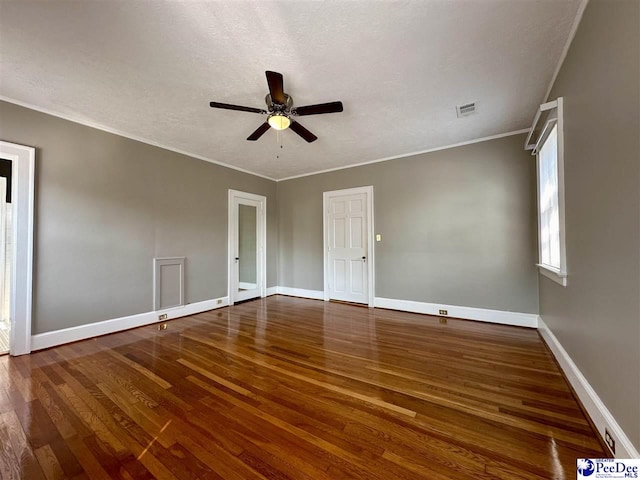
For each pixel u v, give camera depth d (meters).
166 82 2.30
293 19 1.65
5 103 2.53
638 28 1.10
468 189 3.70
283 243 5.66
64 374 2.21
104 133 3.19
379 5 1.56
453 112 2.87
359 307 4.54
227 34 1.77
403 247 4.23
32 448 1.41
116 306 3.27
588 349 1.65
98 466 1.30
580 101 1.71
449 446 1.41
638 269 1.13
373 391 1.94
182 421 1.62
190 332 3.27
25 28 1.71
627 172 1.21
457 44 1.88
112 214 3.25
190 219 4.11
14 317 2.55
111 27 1.71
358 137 3.52
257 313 4.17
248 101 2.61
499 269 3.51
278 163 4.65
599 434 1.45
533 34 1.80
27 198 2.62
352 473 1.25
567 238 2.02
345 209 4.87
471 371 2.23
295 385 2.03
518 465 1.28
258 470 1.27
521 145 3.37
